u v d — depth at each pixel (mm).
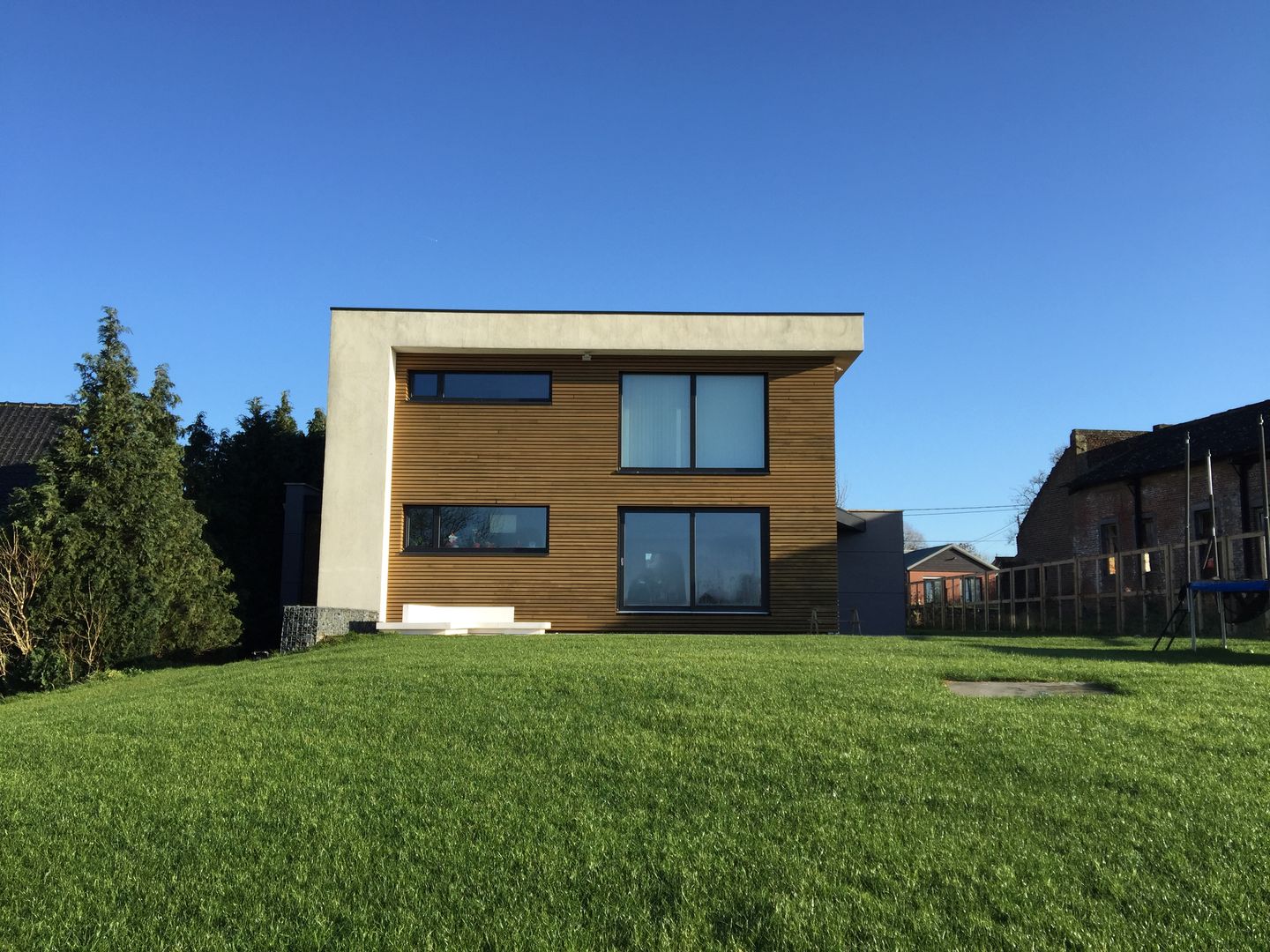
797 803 6090
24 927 4879
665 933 4633
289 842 5770
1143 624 19266
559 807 6133
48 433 23562
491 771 6836
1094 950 4391
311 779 6793
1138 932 4555
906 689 8945
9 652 16062
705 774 6660
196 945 4672
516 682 9469
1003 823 5738
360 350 19609
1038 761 6688
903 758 6859
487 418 19938
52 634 16141
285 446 25922
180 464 19000
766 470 19797
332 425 19453
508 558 19609
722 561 19750
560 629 19438
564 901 4980
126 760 7449
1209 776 6375
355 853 5570
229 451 25297
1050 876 5090
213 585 19016
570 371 20000
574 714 8234
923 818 5848
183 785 6797
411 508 19844
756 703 8445
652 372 20078
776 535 19641
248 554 24234
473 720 8125
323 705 8891
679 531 19828
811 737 7387
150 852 5680
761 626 19453
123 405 17609
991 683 9680
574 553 19609
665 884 5105
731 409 20094
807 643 14031
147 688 12172
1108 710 8070
